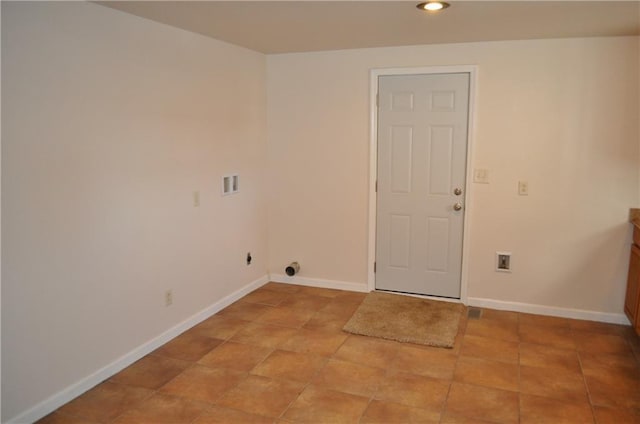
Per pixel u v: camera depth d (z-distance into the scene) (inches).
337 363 124.4
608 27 126.2
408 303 164.7
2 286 91.2
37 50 93.5
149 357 126.8
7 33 88.0
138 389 111.6
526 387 112.8
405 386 113.5
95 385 112.7
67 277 103.9
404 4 103.8
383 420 100.4
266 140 180.2
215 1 101.7
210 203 150.1
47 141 96.9
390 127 164.4
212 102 147.4
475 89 151.8
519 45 145.9
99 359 113.9
